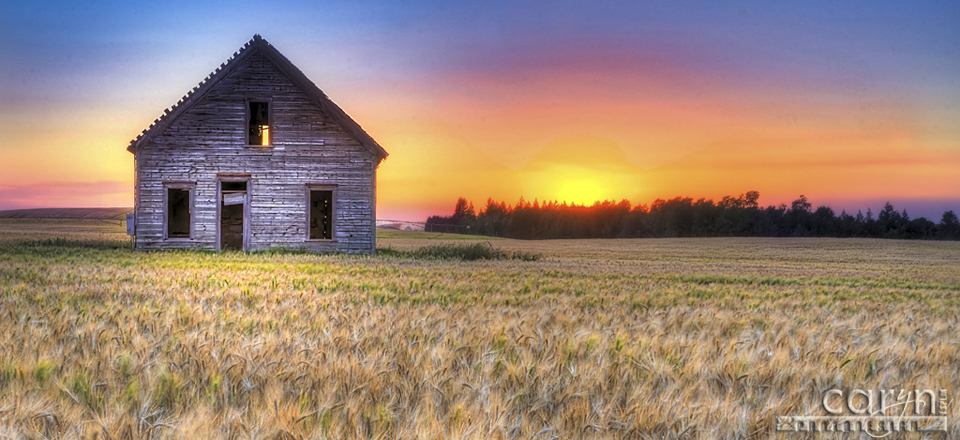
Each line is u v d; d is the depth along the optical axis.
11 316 7.61
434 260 25.23
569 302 11.20
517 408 4.51
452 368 5.57
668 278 19.41
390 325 7.57
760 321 9.02
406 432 3.93
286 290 12.09
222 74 27.02
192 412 4.12
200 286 12.61
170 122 26.86
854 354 6.18
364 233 27.91
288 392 4.70
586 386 4.93
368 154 27.94
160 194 26.81
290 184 27.45
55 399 4.38
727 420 4.25
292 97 27.52
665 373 5.37
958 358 6.35
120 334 6.48
